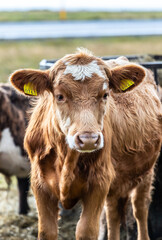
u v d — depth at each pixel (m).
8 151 7.89
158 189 7.25
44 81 5.05
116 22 40.72
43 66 6.87
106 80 4.90
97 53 22.55
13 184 9.82
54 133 5.12
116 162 5.73
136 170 6.11
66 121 4.80
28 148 5.47
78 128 4.59
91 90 4.77
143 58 8.54
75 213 7.48
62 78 4.85
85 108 4.71
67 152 5.02
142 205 6.59
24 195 8.43
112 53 22.50
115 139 5.61
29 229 7.75
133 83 5.23
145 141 6.09
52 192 5.32
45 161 5.29
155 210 7.30
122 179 5.95
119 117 5.71
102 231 6.78
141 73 5.10
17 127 7.93
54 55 22.38
